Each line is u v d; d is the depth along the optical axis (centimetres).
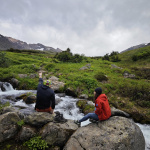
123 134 379
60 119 473
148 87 1116
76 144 371
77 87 1182
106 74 1780
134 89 1083
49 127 414
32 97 863
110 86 1203
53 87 1168
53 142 400
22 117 511
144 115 788
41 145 378
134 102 943
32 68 1945
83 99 1024
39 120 439
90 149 348
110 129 402
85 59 3728
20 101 877
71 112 799
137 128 430
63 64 2588
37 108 465
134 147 379
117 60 4219
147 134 645
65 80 1359
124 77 1688
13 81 1273
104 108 421
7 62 1967
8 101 827
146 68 2273
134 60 3803
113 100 988
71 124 475
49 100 450
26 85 1248
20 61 2652
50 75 1622
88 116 451
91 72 1820
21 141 394
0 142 381
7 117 413
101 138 371
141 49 5431
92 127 426
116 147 344
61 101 933
